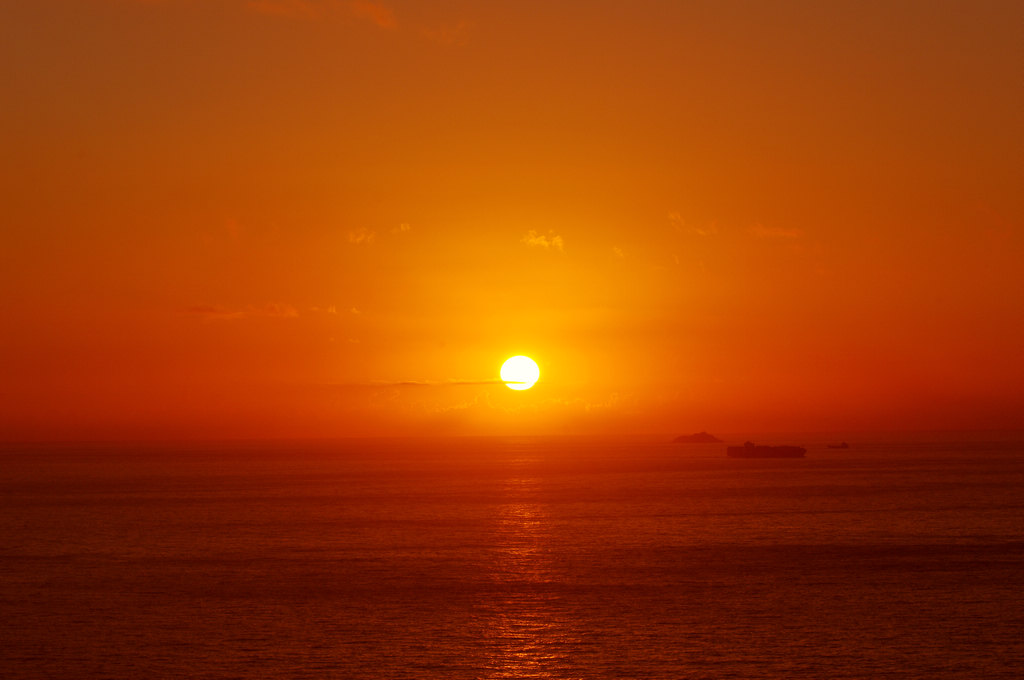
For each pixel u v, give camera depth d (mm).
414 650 71125
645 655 69500
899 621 78000
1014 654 68938
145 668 67000
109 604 86000
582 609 83250
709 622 78312
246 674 65625
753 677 64500
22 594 90625
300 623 78750
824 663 67250
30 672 66125
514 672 66000
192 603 86438
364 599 88000
